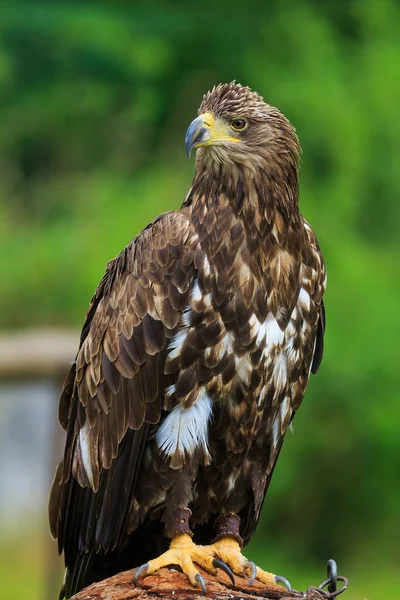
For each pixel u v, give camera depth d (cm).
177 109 2206
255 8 2250
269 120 689
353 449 1702
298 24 2020
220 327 663
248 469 691
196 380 664
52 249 1870
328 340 1691
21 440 1900
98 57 2153
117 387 677
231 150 677
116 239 1862
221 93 699
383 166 1889
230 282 663
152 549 696
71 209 2044
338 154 1872
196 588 611
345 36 2194
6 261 1889
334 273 1758
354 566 1705
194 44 2222
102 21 2102
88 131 2180
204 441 667
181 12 2242
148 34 2191
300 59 1970
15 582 1572
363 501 1716
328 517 1727
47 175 2170
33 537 1778
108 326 685
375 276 1770
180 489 664
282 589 627
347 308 1711
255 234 670
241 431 675
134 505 674
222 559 648
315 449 1695
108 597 600
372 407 1686
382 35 2012
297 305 685
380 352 1686
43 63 2161
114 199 1980
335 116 1877
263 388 672
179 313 664
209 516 695
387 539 1719
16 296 1866
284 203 683
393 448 1692
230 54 2217
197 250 666
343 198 1848
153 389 669
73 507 699
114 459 677
